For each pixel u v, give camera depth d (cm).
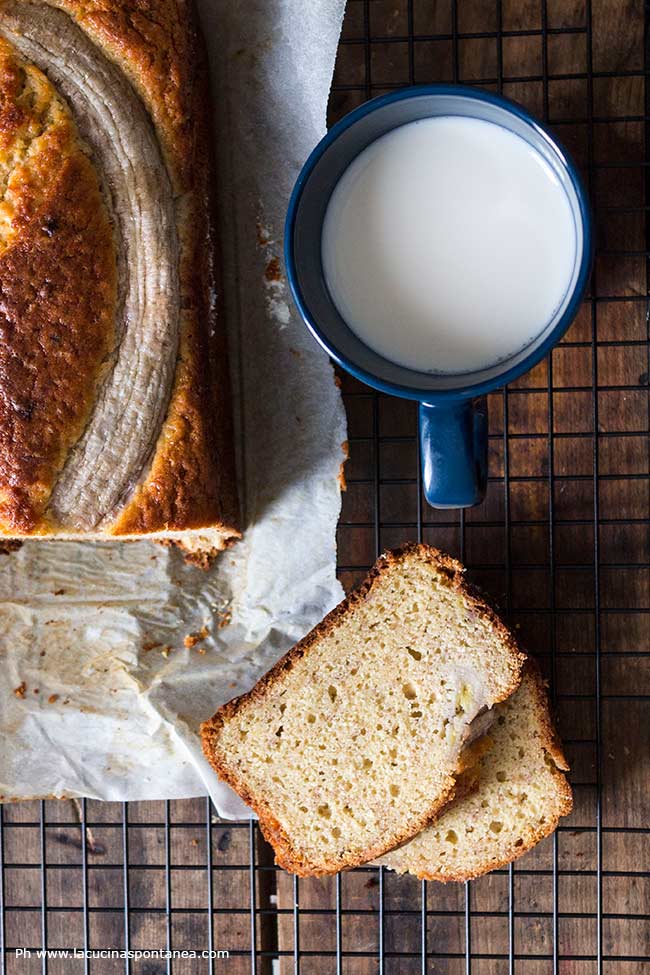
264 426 64
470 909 64
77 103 58
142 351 58
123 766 64
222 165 63
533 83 64
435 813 60
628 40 63
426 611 61
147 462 58
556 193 56
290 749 62
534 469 64
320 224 58
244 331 64
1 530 57
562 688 64
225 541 64
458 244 57
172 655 64
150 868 65
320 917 65
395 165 57
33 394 57
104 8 58
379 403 65
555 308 56
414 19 64
